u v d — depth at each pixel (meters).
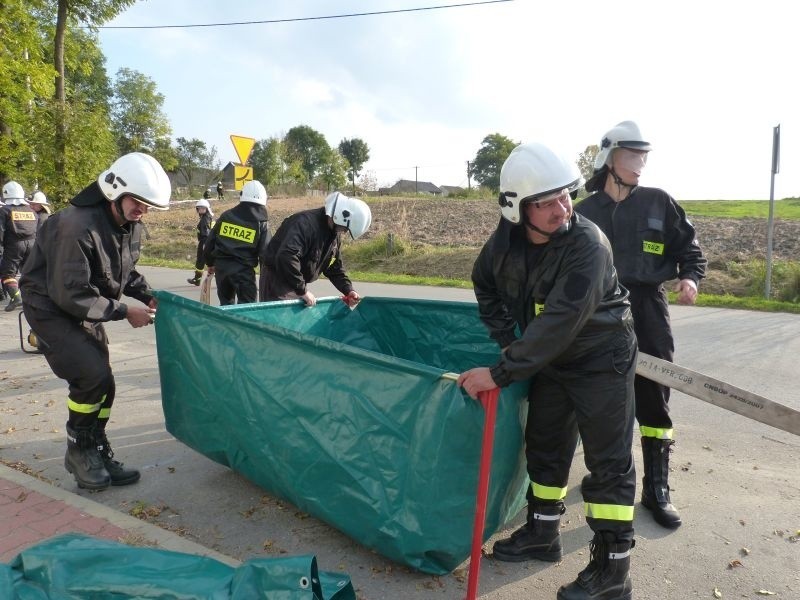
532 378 3.00
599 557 2.78
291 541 3.28
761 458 4.44
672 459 4.42
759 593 2.89
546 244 2.62
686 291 3.59
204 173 76.88
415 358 4.83
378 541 2.84
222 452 3.54
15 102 20.88
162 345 3.80
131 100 69.12
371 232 22.12
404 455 2.71
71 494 3.62
